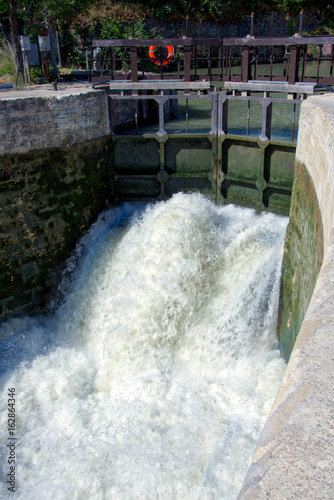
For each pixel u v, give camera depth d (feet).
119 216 35.42
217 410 20.94
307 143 21.17
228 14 97.96
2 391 24.90
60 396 24.54
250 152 31.55
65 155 30.76
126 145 34.45
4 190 28.07
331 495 4.25
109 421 22.03
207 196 34.78
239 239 28.73
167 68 74.59
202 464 17.95
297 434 4.96
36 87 38.09
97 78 40.55
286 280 23.48
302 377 5.75
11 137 27.68
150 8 88.63
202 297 26.96
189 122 42.83
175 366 25.59
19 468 20.02
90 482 18.29
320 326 6.66
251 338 24.56
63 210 31.40
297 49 29.32
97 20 80.43
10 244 29.04
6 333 29.48
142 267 28.55
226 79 35.70
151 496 17.40
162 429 20.27
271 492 4.31
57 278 31.89
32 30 50.11
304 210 20.95
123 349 26.55
